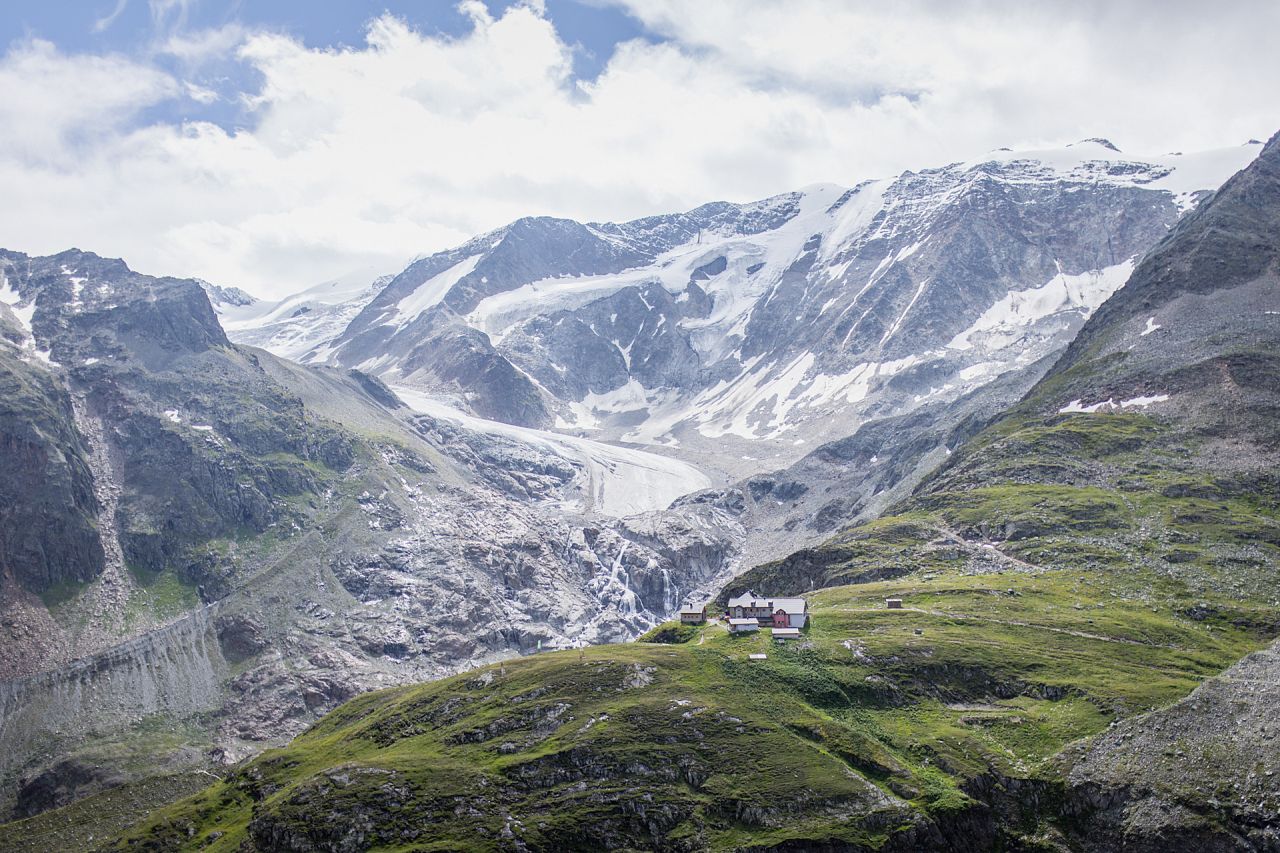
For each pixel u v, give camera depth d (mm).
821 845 197250
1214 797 192250
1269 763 192750
